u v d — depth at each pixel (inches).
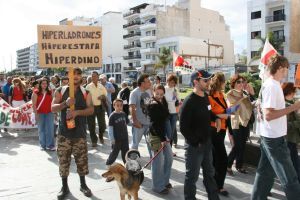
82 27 224.4
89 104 225.0
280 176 166.7
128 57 3152.1
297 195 163.6
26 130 510.9
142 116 281.6
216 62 2893.7
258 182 181.3
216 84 228.7
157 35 2876.5
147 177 265.4
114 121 284.7
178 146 377.7
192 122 185.9
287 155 165.0
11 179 264.1
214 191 194.9
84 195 225.9
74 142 223.5
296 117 212.8
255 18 2000.5
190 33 3026.6
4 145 397.4
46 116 366.6
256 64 1817.2
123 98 477.4
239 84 264.5
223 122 227.0
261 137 172.2
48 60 221.9
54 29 222.1
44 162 316.5
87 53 225.5
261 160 179.9
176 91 360.8
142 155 339.9
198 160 189.0
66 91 223.1
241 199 219.3
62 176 222.1
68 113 214.4
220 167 224.8
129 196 208.2
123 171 191.6
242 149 269.3
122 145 287.4
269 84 163.2
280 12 1909.4
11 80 550.9
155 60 2844.5
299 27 1897.1
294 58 1868.8
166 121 231.6
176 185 247.1
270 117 159.9
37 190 238.8
